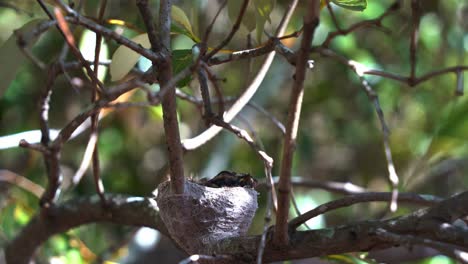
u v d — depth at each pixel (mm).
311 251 3621
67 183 9047
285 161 3236
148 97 3238
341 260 5438
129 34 6508
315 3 2988
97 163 5371
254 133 5707
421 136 9859
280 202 3381
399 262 7809
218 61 4141
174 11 4805
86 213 5629
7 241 7348
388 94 9578
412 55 4406
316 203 9773
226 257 3727
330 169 11125
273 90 9695
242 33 5316
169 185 4305
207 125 4781
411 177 6918
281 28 5043
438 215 3459
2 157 9133
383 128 4039
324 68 9633
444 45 9164
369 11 8539
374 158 10211
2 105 8781
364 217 9922
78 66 5117
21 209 7027
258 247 3654
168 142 3879
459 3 9406
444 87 9453
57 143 3969
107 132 9273
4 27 7969
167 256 9055
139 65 6629
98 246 8445
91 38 5641
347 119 10008
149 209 5371
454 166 9219
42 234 5898
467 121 5824
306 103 9789
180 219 4219
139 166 9641
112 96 3797
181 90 6043
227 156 9289
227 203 4332
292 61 3791
